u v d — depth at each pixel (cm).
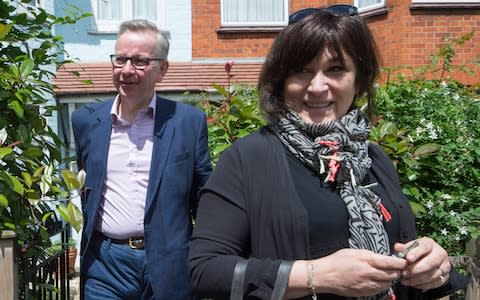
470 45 838
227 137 354
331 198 177
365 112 218
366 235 174
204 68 929
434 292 192
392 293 180
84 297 314
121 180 311
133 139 314
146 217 301
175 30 952
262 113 194
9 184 254
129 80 312
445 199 347
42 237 270
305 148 180
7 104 290
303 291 162
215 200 179
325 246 172
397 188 200
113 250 307
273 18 971
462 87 473
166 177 304
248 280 162
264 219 175
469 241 257
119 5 954
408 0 843
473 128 387
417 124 381
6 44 337
